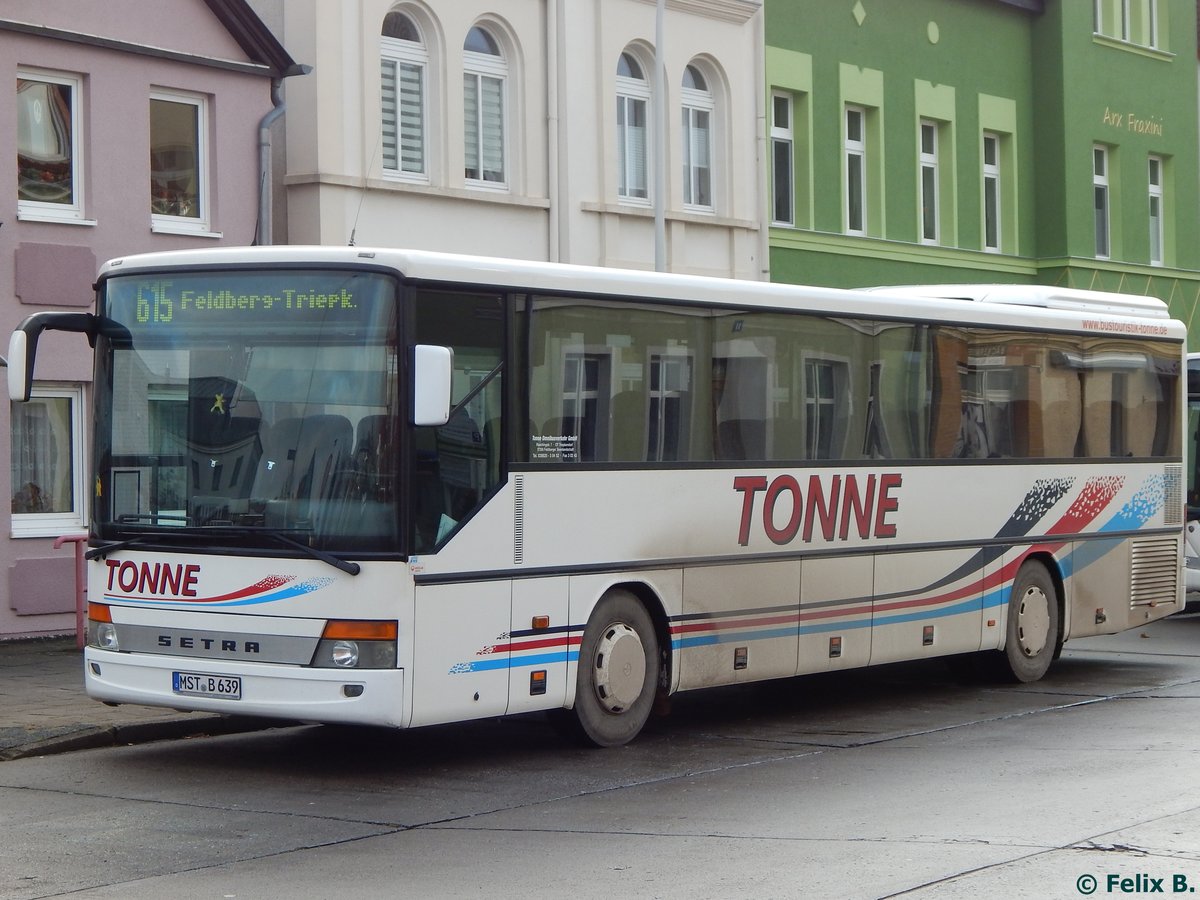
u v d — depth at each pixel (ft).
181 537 38.32
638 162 95.96
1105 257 131.34
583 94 91.25
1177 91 138.62
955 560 52.85
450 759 41.34
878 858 29.48
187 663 38.04
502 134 88.69
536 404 40.01
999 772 38.68
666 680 43.83
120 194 69.26
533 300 40.04
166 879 28.81
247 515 37.68
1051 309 57.77
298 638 36.96
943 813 33.71
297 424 37.55
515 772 39.52
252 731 46.21
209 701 37.78
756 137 102.12
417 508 37.11
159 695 38.45
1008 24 123.75
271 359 37.96
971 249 119.85
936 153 118.52
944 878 27.76
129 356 39.42
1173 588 62.23
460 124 84.79
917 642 51.47
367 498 36.88
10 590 65.21
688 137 99.40
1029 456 55.83
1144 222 134.82
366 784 38.04
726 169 100.22
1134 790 35.63
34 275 66.44
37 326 38.81
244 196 73.77
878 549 49.88
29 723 44.14
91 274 68.13
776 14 103.65
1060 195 125.70
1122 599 60.08
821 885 27.50
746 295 45.70
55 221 67.10
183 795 36.65
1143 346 61.05
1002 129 123.03
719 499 44.65
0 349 65.57
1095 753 41.16
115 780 38.50
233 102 73.31
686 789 37.24
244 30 73.31
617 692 42.27
